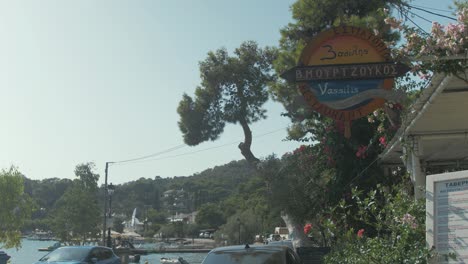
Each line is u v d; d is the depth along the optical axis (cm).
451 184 576
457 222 562
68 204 8831
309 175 2023
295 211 2091
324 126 1809
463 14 804
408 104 965
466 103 884
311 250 1472
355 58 888
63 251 1784
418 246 722
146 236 13500
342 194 1623
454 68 786
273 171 2292
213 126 3550
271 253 916
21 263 4772
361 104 883
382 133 1418
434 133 1058
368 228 1403
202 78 3547
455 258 556
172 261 5434
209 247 9350
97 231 8806
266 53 3509
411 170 1076
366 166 1596
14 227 5619
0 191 5550
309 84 896
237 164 18475
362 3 1761
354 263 845
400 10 1265
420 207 801
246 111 3456
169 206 17375
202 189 17162
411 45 850
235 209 10888
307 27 1912
